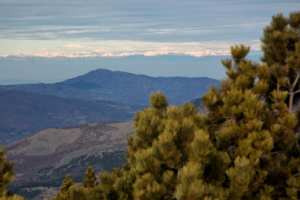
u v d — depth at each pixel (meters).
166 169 9.71
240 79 10.99
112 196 11.02
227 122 10.19
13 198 8.27
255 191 9.91
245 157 9.09
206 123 11.12
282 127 9.78
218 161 9.17
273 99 10.66
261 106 9.92
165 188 8.54
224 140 9.88
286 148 9.98
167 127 9.34
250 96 10.09
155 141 9.70
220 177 9.02
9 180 9.25
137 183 8.88
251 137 9.45
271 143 9.20
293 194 9.89
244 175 8.33
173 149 8.81
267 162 9.57
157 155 9.40
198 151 8.44
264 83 10.81
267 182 10.64
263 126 10.22
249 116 9.78
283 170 10.72
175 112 10.38
